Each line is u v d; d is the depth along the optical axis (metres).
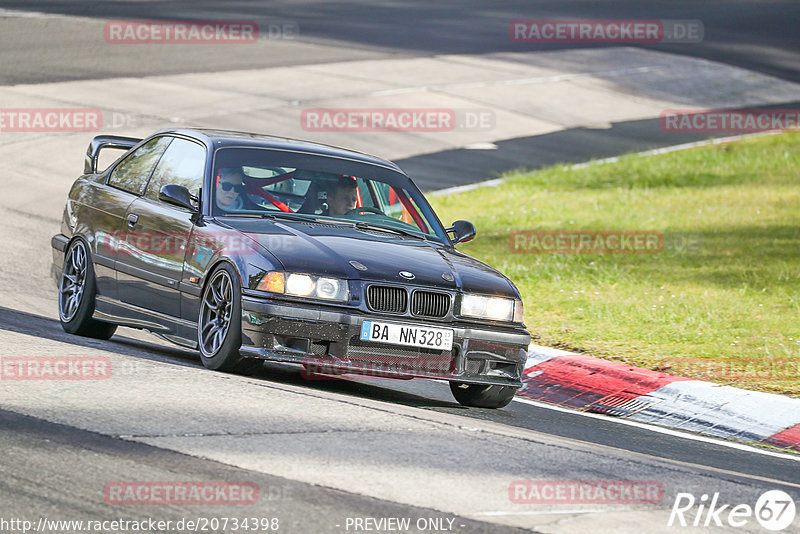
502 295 28.23
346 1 151.75
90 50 99.38
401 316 26.75
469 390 29.31
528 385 33.78
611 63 121.31
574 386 33.53
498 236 59.66
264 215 28.97
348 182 30.98
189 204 28.73
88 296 32.03
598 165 81.56
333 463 19.69
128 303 30.77
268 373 29.42
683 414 31.23
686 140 93.62
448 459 20.86
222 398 23.61
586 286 48.53
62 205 56.97
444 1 158.12
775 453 27.95
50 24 110.12
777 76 124.06
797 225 64.25
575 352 36.97
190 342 28.20
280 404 23.66
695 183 78.50
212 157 29.95
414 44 121.31
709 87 115.62
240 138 31.28
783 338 39.88
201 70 95.94
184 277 28.48
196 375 25.75
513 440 23.19
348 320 26.14
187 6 133.12
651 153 87.00
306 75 98.44
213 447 19.92
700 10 164.88
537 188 73.50
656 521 18.41
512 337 28.12
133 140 36.78
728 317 43.12
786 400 31.58
